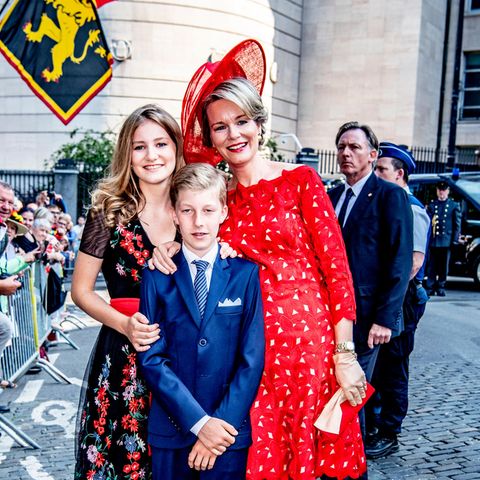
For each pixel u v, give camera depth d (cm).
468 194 1077
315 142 2338
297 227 238
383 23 2192
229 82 235
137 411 230
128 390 230
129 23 1897
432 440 413
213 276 217
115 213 238
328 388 235
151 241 239
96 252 238
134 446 229
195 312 213
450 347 681
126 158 239
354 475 245
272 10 2155
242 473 218
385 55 2198
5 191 488
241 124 238
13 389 526
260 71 268
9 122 2055
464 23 2352
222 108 236
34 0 1395
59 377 561
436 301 984
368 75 2234
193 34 1938
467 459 384
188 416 203
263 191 240
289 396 228
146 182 241
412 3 2139
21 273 457
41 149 2023
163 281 218
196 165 222
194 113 251
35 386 537
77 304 238
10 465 372
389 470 367
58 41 1416
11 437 404
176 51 1928
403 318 382
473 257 1074
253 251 235
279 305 230
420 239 388
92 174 1512
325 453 239
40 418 455
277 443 227
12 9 1395
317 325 232
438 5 2259
